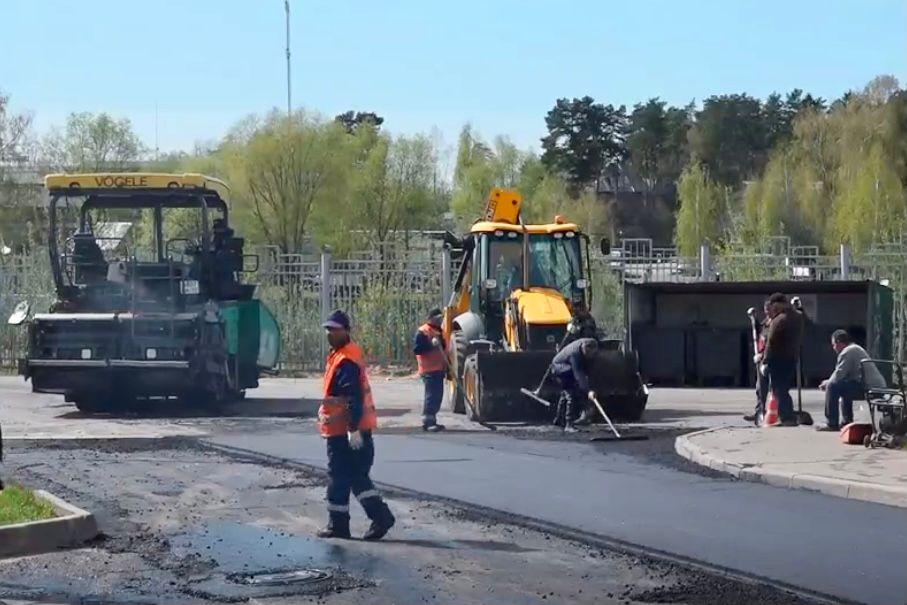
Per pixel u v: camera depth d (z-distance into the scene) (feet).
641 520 50.08
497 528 48.75
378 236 228.43
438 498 55.16
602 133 414.41
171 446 74.18
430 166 246.06
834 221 229.86
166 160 237.25
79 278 93.04
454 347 92.94
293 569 41.91
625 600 37.68
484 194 266.16
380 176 239.91
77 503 54.49
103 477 61.98
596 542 45.93
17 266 137.69
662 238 381.19
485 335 93.04
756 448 67.77
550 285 93.35
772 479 59.16
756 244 163.73
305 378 130.62
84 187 93.50
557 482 59.57
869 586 39.29
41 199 211.20
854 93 257.55
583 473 62.49
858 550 44.42
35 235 193.98
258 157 220.43
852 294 116.98
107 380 90.63
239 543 46.19
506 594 38.45
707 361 119.85
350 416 46.39
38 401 104.78
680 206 268.82
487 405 85.46
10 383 122.83
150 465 66.08
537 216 273.33
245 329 101.76
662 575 40.86
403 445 73.67
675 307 121.08
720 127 397.80
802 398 103.91
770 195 239.71
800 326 79.71
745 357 119.44
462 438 77.36
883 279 130.00
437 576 40.83
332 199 224.33
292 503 54.60
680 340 120.26
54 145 224.12
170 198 94.68
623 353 87.04
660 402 103.30
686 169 301.63
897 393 68.59
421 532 48.03
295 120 222.89
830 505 53.62
